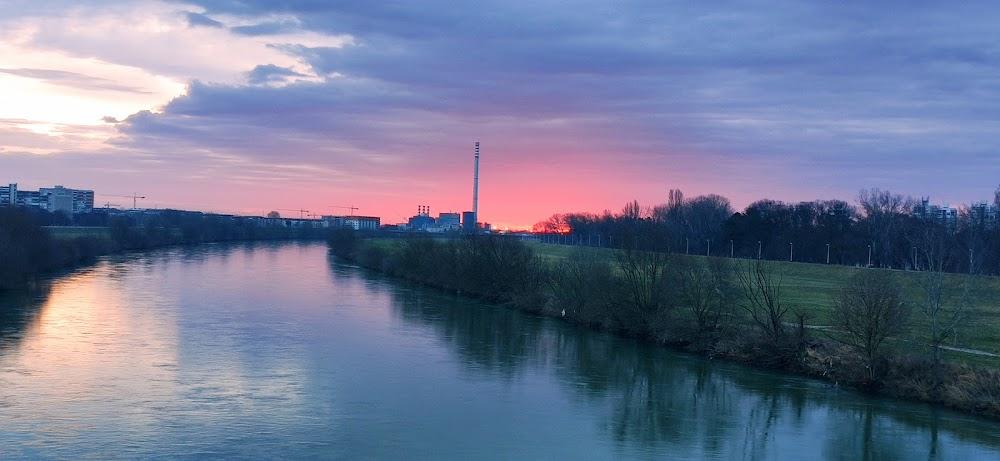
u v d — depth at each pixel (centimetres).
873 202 14425
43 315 7044
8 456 3450
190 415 4131
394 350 6081
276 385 4825
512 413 4425
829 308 7125
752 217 15675
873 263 13100
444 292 10269
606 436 4056
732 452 3844
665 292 6612
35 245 10775
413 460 3597
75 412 4106
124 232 17112
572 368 5606
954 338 5134
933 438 4025
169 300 8475
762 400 4775
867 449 3878
